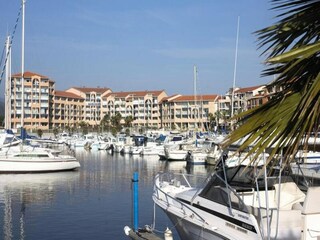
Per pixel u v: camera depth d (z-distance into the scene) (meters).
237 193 8.29
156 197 11.80
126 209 20.75
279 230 7.35
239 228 7.78
